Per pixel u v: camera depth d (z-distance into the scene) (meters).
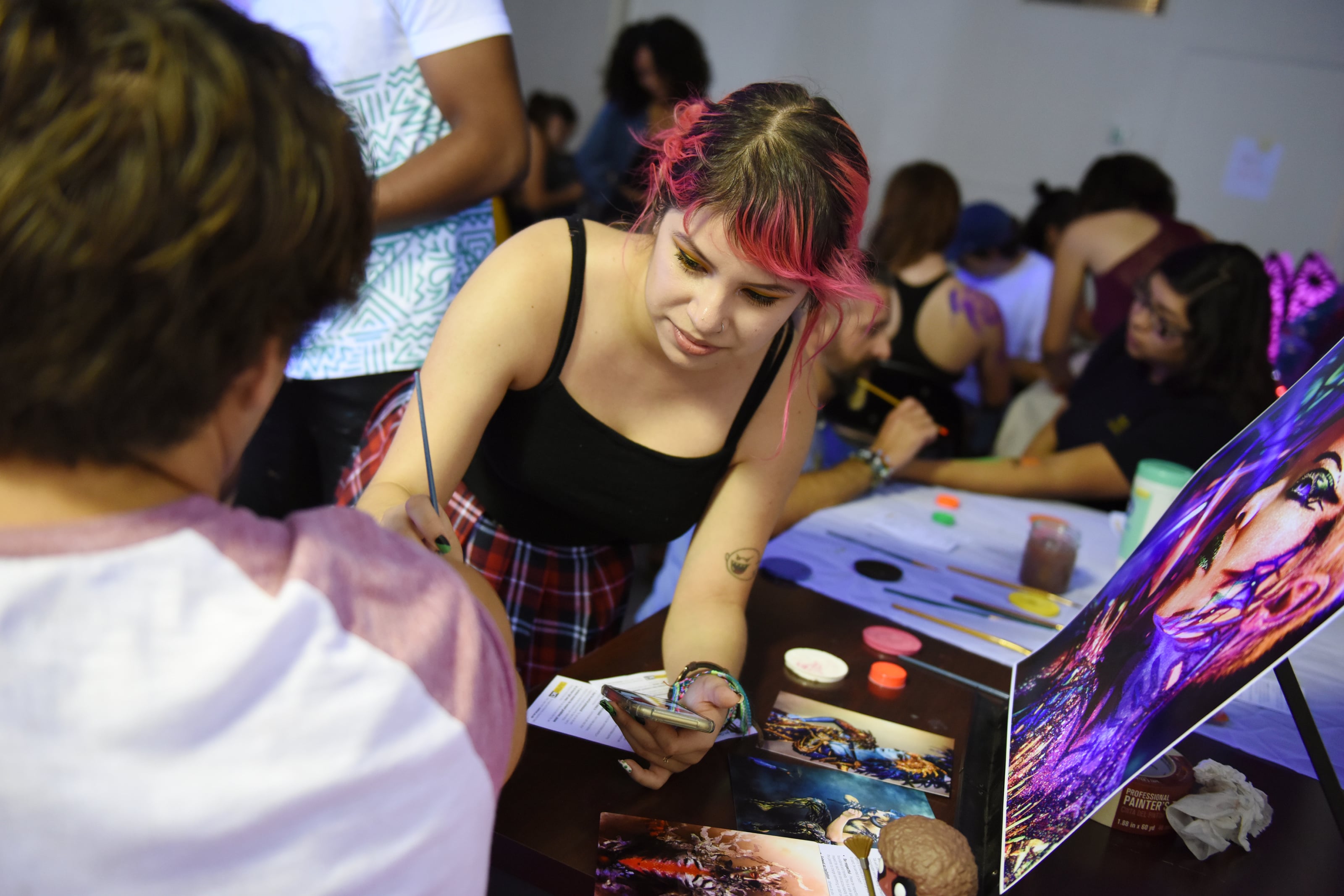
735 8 5.50
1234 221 4.83
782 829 0.82
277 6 1.41
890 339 2.76
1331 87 4.53
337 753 0.38
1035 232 3.88
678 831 0.80
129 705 0.35
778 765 0.92
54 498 0.38
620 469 1.11
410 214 1.40
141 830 0.35
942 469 2.01
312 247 0.39
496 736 0.45
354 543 0.44
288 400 1.58
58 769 0.35
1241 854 0.87
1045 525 1.49
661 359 1.05
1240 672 0.67
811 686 1.08
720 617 1.08
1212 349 2.05
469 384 0.98
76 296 0.33
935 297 2.74
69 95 0.33
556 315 1.02
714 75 5.63
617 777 0.86
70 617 0.35
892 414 1.89
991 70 5.09
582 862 0.75
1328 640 1.42
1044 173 5.11
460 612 0.45
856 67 5.34
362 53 1.38
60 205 0.33
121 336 0.35
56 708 0.35
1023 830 0.81
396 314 1.47
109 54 0.34
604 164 4.34
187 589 0.37
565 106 4.68
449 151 1.40
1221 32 4.66
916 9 5.15
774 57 5.49
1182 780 0.88
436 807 0.41
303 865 0.38
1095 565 1.63
